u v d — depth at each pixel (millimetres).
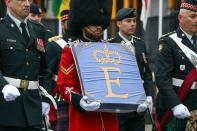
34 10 26359
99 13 18047
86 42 17875
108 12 18219
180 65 21344
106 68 17719
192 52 21359
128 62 18000
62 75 17750
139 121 24109
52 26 33500
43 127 20094
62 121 23719
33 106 19578
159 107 21344
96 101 17281
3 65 19266
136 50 24891
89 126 17797
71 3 18234
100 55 17812
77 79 17797
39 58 19922
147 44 32750
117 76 17734
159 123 21516
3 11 21234
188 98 21312
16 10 19438
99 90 17453
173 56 21422
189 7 21266
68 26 18469
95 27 18047
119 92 17594
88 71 17547
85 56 17672
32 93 19609
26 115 19359
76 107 17406
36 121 19547
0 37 19281
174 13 28844
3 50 19250
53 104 20641
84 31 18109
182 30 21562
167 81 21203
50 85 20438
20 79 19375
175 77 21422
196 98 21312
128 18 25000
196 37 21594
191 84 21219
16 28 19531
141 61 24922
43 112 20047
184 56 21344
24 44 19531
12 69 19281
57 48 24047
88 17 17953
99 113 17891
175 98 20922
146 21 31859
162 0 32531
